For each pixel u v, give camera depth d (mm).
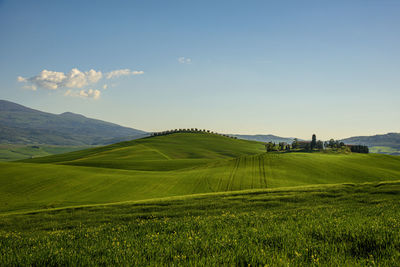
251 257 6316
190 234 9117
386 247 6676
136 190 62906
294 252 6773
